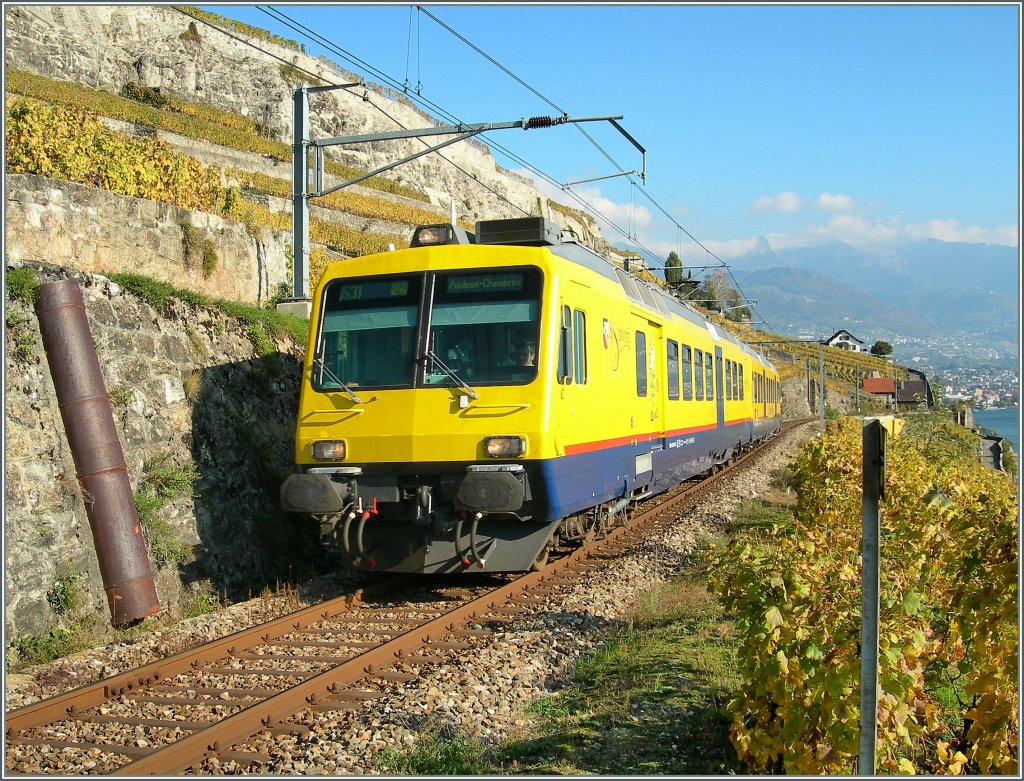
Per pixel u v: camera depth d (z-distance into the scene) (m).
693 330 18.25
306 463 9.74
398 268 9.88
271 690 6.95
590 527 12.07
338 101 60.94
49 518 8.62
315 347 9.95
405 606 9.65
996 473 16.41
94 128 12.75
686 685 6.56
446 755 5.42
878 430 4.15
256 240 15.23
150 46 53.78
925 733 5.62
